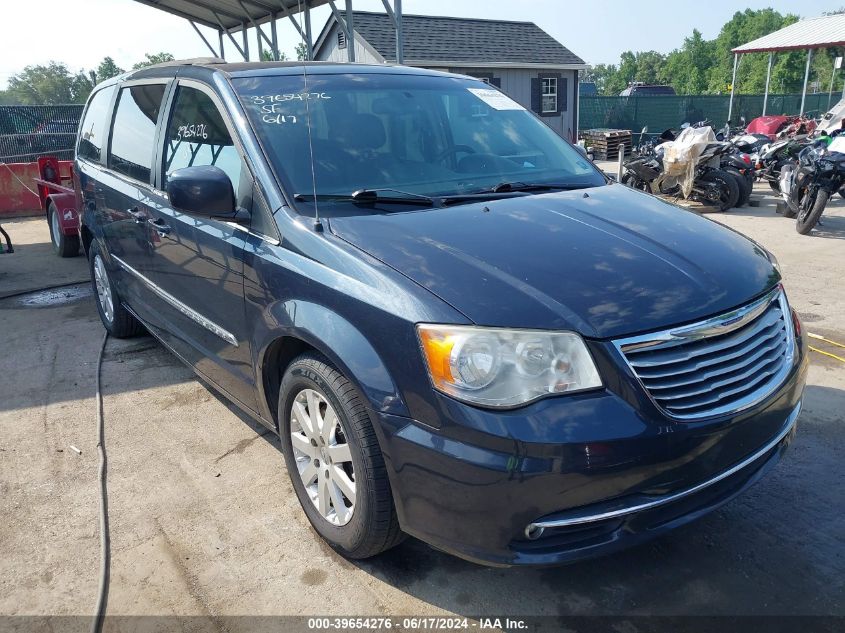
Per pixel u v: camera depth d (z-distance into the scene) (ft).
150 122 12.96
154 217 12.01
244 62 11.84
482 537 6.82
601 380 6.70
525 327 6.70
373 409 7.23
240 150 9.75
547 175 11.17
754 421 7.40
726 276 7.87
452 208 9.19
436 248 7.79
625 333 6.79
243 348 9.74
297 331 8.13
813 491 9.98
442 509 6.95
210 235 10.11
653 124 82.02
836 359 14.60
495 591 8.20
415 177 10.12
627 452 6.55
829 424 11.85
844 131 30.01
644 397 6.70
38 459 11.43
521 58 72.59
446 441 6.76
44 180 28.40
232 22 41.93
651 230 8.81
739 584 8.18
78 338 17.57
